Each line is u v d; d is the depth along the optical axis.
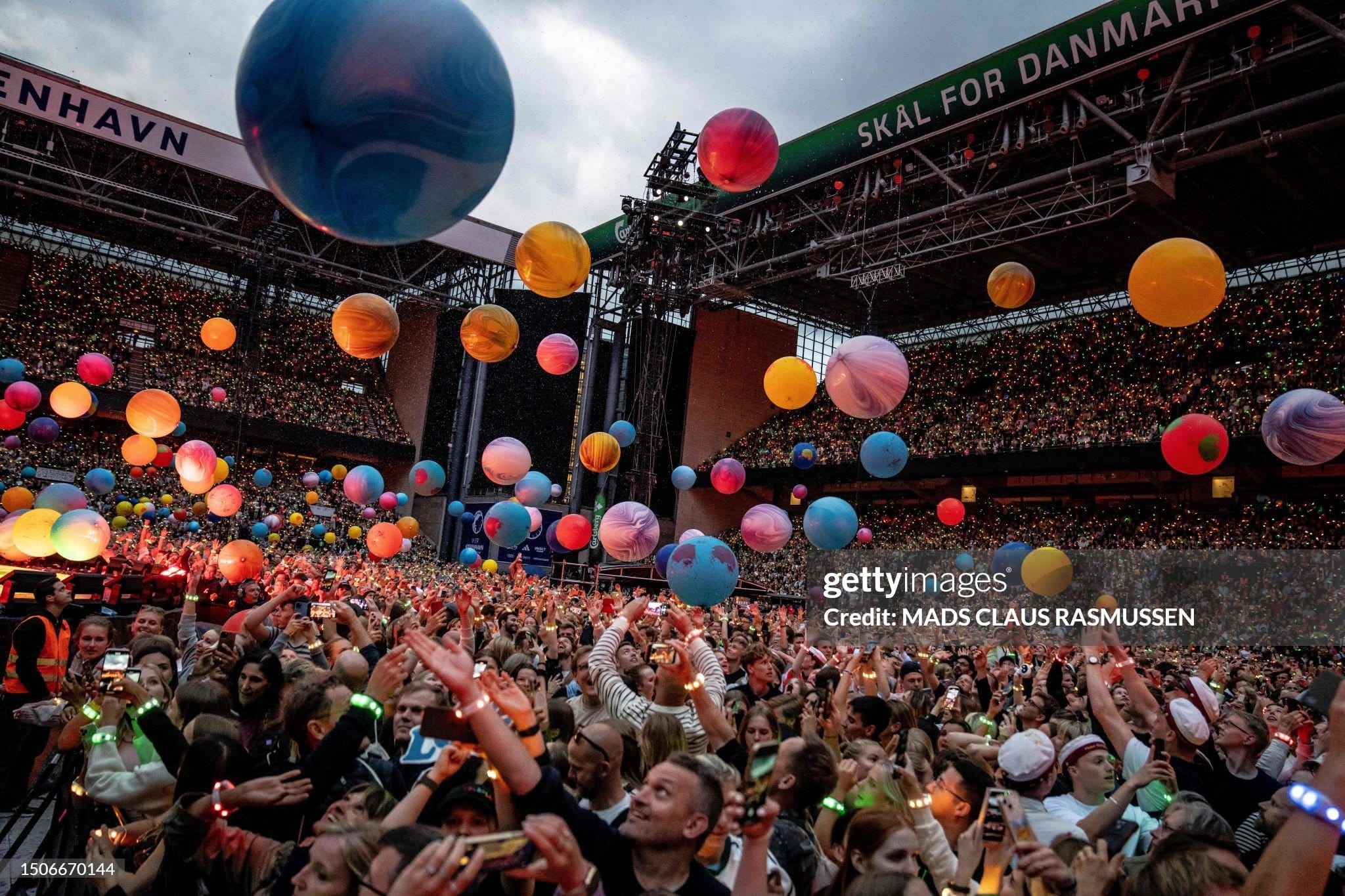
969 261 32.78
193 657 6.47
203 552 12.81
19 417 14.89
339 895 2.33
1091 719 6.58
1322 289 28.69
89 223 40.56
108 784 3.71
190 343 42.03
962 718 6.44
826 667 7.48
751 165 6.63
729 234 30.33
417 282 44.12
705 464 42.78
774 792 3.35
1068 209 24.47
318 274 38.09
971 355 38.03
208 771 3.19
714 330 43.94
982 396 36.25
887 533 37.38
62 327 38.75
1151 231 29.48
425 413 45.16
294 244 39.66
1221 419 27.75
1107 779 4.20
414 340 47.75
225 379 41.62
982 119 22.64
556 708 4.62
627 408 40.59
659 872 2.51
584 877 2.10
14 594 9.52
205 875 2.99
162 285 42.78
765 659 6.48
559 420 41.06
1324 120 17.98
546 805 2.50
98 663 4.95
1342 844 3.33
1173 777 3.79
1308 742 5.22
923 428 36.41
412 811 2.73
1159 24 18.55
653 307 35.12
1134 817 4.02
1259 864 1.91
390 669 3.28
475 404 42.19
